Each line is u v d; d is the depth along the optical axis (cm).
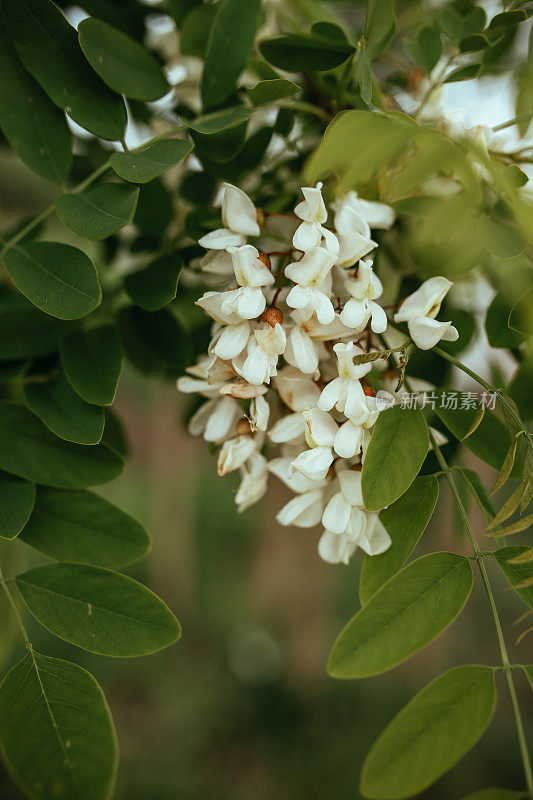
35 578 50
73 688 48
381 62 58
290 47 51
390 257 53
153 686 182
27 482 51
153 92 52
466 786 152
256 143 54
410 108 57
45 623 49
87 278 49
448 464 54
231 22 52
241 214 50
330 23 51
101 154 58
